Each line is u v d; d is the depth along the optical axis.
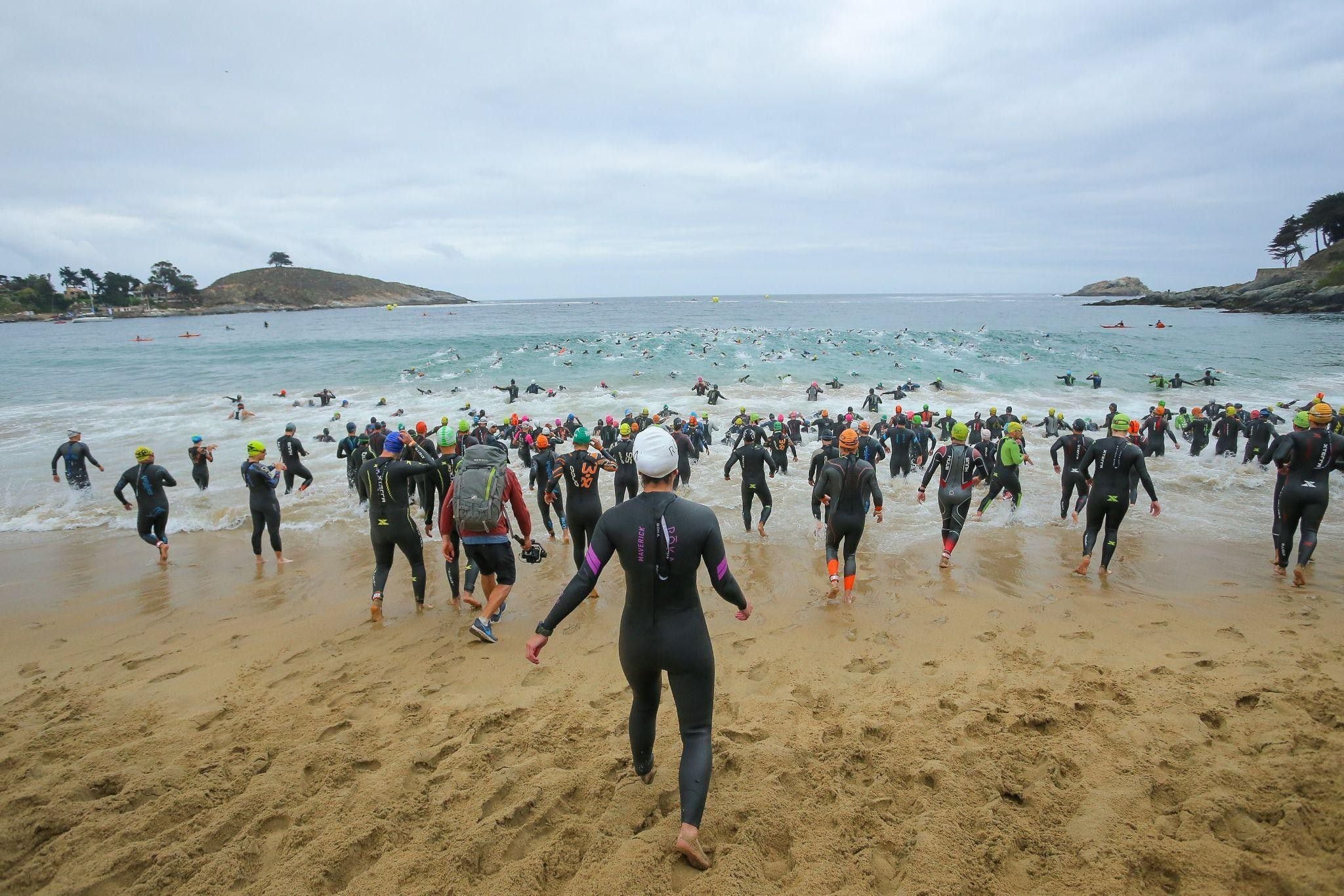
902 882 2.84
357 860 3.12
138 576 8.05
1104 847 2.97
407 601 7.04
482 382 29.38
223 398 25.11
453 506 6.10
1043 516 10.07
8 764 4.01
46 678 5.41
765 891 2.82
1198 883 2.76
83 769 3.89
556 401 24.28
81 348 50.03
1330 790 3.17
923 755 3.78
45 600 7.29
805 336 48.62
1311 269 87.31
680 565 3.03
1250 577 7.25
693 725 3.09
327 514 10.84
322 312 171.25
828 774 3.62
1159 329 58.88
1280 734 3.75
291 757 3.98
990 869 2.90
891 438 13.41
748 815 3.29
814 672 5.11
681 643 3.03
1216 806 3.16
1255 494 11.13
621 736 4.12
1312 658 4.96
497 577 6.00
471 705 4.63
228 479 13.23
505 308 191.25
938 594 6.82
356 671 5.34
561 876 2.97
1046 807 3.30
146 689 5.08
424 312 160.50
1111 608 6.35
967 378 29.56
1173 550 8.23
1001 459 9.72
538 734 4.16
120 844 3.26
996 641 5.60
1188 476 12.46
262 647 5.90
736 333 51.72
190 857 3.16
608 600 6.89
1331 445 6.74
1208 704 4.18
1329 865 2.74
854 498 6.69
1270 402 22.48
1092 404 23.19
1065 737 3.93
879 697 4.61
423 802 3.52
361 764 3.94
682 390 26.73
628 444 9.88
